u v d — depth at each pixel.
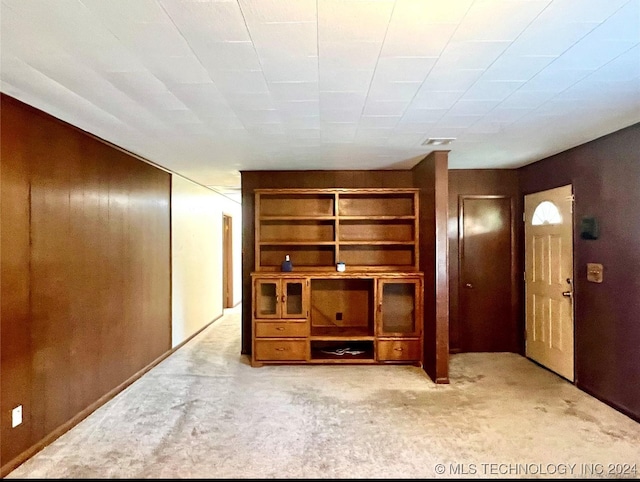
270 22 1.70
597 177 3.67
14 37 1.80
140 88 2.42
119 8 1.58
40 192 2.81
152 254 4.73
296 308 4.70
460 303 5.19
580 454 2.70
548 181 4.49
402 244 4.98
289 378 4.27
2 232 2.48
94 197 3.50
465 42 1.89
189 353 5.31
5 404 2.49
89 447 2.83
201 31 1.77
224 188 7.05
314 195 5.18
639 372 3.17
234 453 2.74
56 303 2.99
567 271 4.15
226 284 9.16
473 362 4.79
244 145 3.87
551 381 4.15
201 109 2.81
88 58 2.02
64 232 3.08
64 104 2.68
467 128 3.33
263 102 2.69
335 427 3.12
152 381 4.21
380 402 3.61
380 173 5.20
